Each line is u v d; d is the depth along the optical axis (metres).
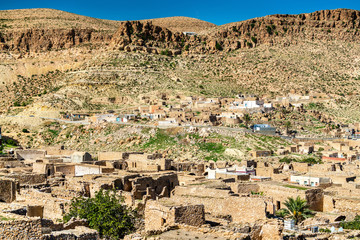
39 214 42.38
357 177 84.94
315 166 107.12
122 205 50.38
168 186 76.62
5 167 89.94
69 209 49.22
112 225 46.41
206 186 62.97
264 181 75.50
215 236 38.19
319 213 56.56
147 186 71.06
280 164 118.81
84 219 45.50
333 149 186.50
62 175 81.81
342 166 109.88
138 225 48.06
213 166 109.88
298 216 53.72
